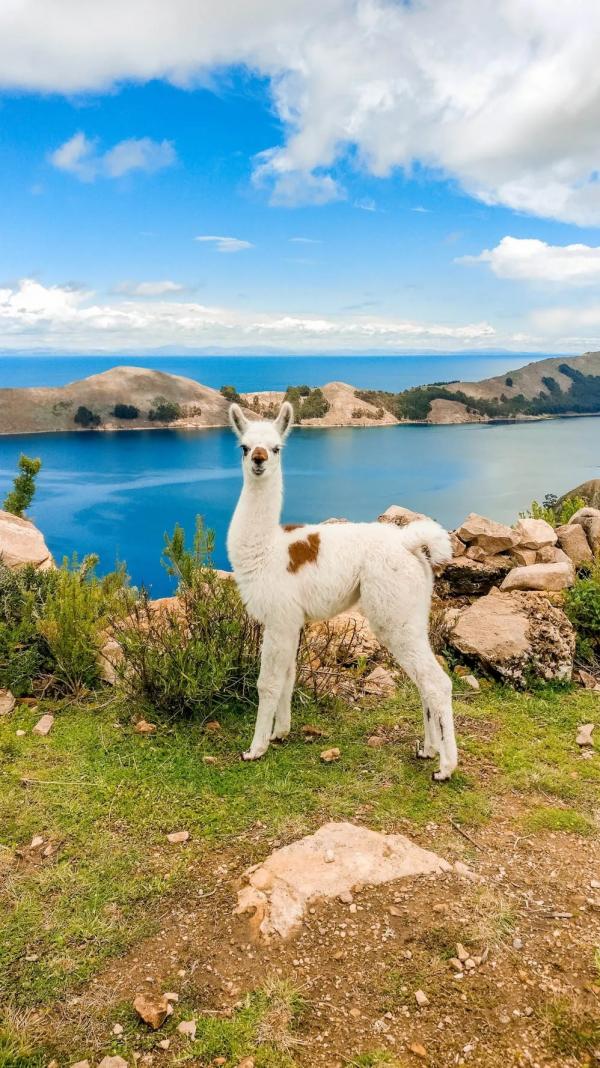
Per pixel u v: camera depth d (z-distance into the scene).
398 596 4.49
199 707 5.33
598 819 4.03
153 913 3.18
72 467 92.06
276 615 4.57
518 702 5.79
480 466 100.62
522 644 6.14
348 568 4.59
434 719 4.53
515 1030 2.54
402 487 85.31
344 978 2.76
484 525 8.24
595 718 5.50
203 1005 2.67
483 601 6.89
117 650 6.31
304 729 5.20
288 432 4.91
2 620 6.24
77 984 2.77
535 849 3.70
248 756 4.68
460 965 2.82
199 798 4.17
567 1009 2.62
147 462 96.62
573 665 6.57
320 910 3.10
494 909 3.13
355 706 5.70
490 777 4.55
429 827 3.92
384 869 3.35
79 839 3.74
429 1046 2.48
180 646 5.51
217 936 3.01
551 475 94.00
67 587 6.33
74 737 4.95
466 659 6.39
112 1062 2.41
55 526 61.03
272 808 4.07
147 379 138.50
